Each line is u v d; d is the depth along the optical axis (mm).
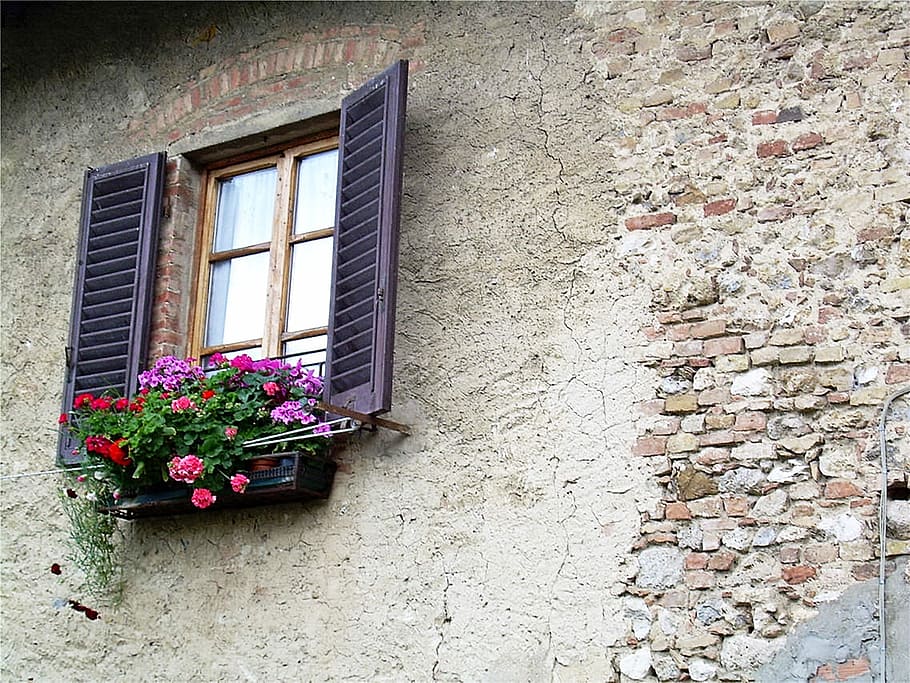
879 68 4250
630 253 4422
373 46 5238
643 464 4176
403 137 4742
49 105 6082
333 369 4676
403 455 4582
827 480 3914
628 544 4117
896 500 3812
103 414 4855
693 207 4375
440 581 4371
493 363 4539
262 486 4574
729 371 4148
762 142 4340
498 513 4355
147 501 4801
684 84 4531
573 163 4633
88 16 6082
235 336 5297
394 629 4391
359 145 4879
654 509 4117
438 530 4434
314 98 5277
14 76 6207
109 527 5055
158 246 5430
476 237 4730
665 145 4492
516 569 4262
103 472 4891
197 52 5703
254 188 5496
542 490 4305
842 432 3938
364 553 4531
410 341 4715
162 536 4973
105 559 5039
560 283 4512
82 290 5449
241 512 4828
